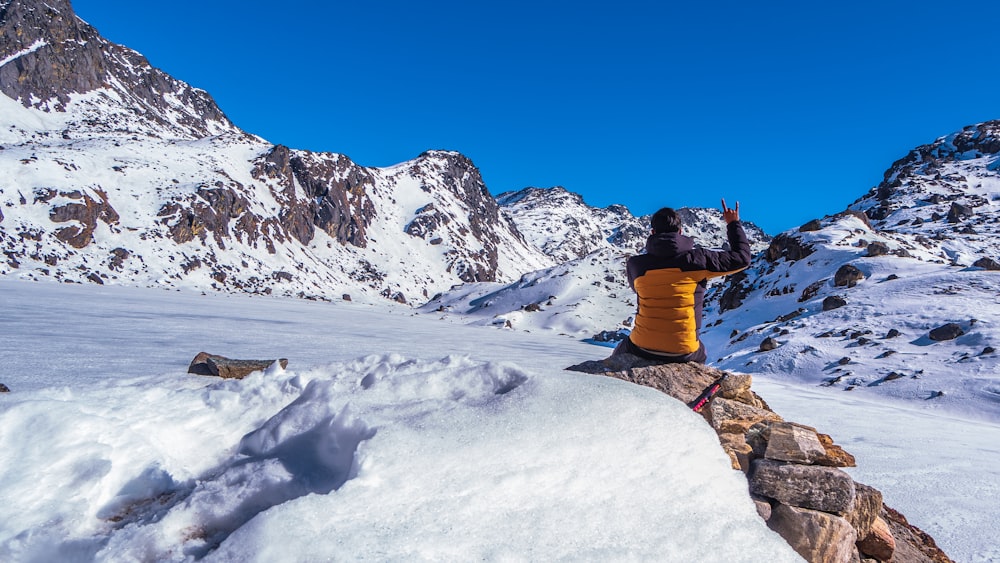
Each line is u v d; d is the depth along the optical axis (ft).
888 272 114.21
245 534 5.65
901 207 257.96
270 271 332.19
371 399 9.50
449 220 579.48
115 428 8.16
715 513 8.09
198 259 296.10
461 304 286.25
